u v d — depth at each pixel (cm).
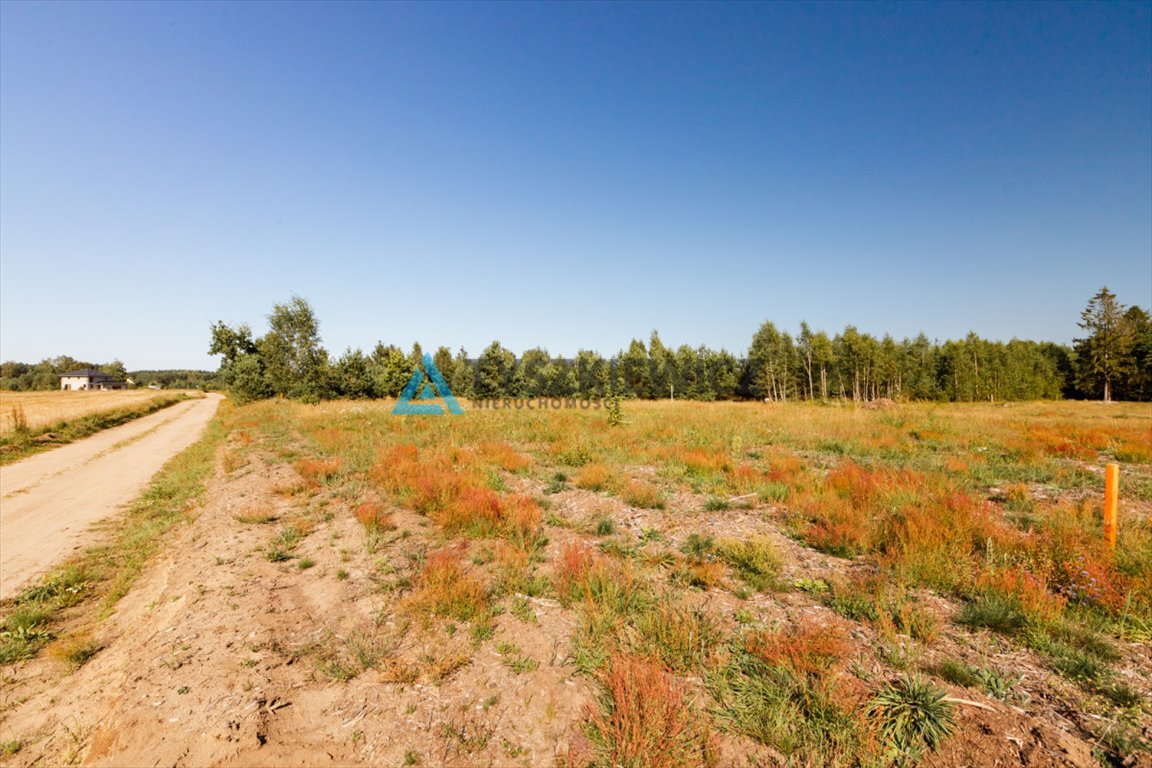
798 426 1778
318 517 813
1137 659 372
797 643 372
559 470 1108
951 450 1298
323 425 2092
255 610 495
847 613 450
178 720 331
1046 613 417
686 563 566
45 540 826
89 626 532
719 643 400
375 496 911
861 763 272
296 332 4656
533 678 367
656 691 315
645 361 6103
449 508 751
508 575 526
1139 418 2245
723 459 1122
